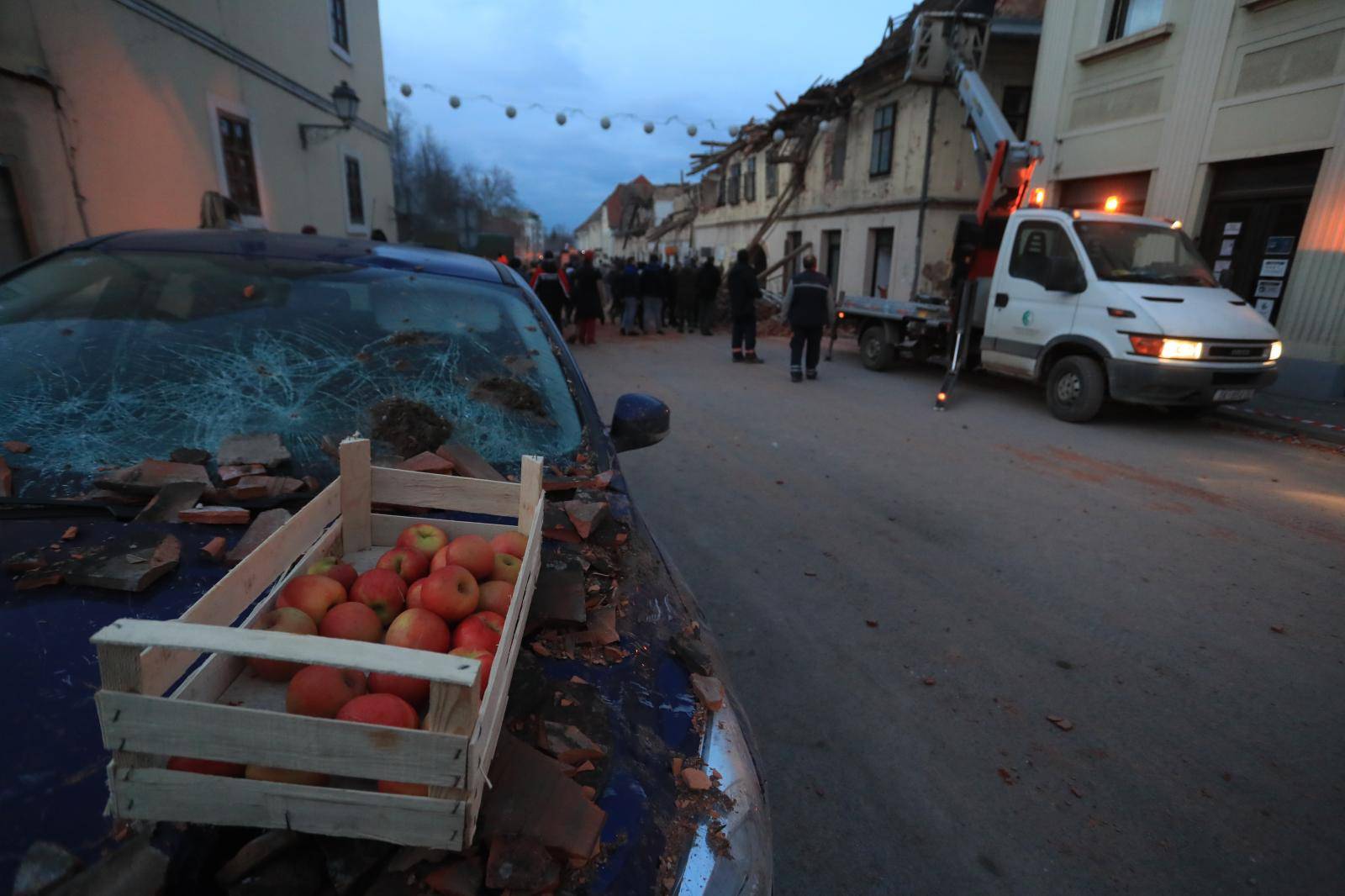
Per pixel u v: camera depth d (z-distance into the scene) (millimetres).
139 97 7422
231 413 1701
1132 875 1986
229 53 9094
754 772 1212
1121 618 3332
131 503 1413
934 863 2000
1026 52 13828
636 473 5277
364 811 775
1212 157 8625
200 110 8492
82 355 1780
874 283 17203
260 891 764
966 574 3744
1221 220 8750
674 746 1152
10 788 839
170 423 1642
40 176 6254
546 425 1962
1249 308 6555
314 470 1596
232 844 821
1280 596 3555
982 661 2973
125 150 7242
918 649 3053
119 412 1641
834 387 8828
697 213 31172
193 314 1981
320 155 11945
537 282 12672
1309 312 7758
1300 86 7617
